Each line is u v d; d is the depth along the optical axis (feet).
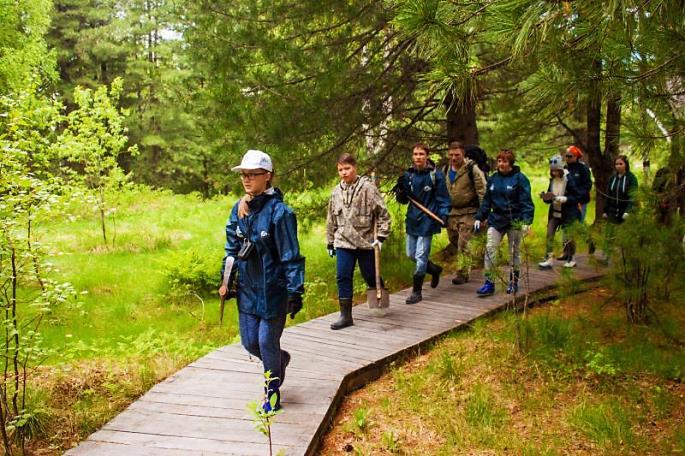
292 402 14.83
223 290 13.71
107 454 12.22
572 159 29.91
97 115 43.09
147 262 37.52
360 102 30.37
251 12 27.63
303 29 28.37
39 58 53.98
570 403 15.87
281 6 27.50
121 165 95.45
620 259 20.01
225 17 27.89
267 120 27.76
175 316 26.50
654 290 19.94
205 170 94.07
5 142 13.51
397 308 24.14
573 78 12.62
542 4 10.18
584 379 17.17
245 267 13.35
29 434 13.99
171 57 72.79
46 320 23.89
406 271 31.96
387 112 31.73
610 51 12.21
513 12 10.46
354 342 19.80
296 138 28.66
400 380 17.44
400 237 35.70
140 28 87.30
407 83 31.09
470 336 21.07
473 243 21.06
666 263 19.04
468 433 14.20
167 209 67.36
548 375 17.38
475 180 26.45
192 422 13.73
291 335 20.67
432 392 16.67
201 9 27.89
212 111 28.84
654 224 19.10
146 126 93.71
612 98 13.79
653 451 13.33
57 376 17.65
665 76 12.86
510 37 10.71
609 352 18.37
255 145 28.04
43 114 30.09
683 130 13.99
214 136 28.35
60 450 13.57
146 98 93.09
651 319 20.57
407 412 15.55
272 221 12.84
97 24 90.17
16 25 52.70
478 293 25.67
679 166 15.69
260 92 28.40
